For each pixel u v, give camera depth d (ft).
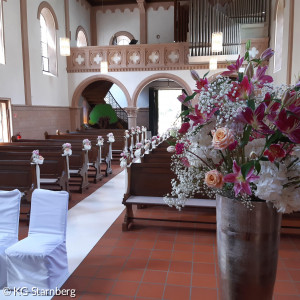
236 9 40.09
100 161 26.23
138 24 52.03
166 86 58.08
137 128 39.32
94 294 9.91
